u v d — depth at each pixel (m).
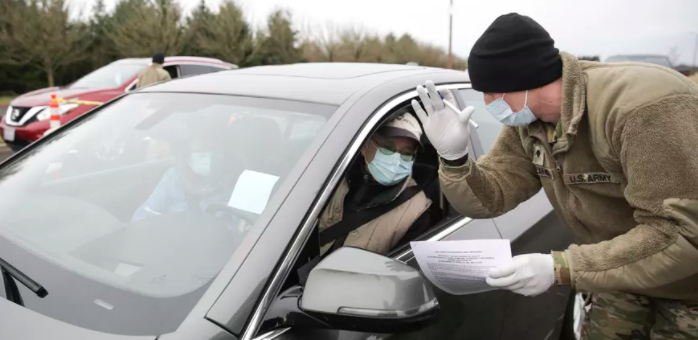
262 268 1.22
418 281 1.22
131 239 1.47
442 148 1.59
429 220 2.03
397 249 1.79
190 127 1.86
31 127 6.33
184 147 1.81
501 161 1.74
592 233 1.60
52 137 2.10
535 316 2.26
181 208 1.60
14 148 6.65
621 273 1.27
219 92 2.00
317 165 1.44
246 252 1.26
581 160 1.43
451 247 1.36
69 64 25.20
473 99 2.45
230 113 1.85
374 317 1.17
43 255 1.43
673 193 1.18
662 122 1.18
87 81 7.87
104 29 26.17
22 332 1.14
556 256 1.34
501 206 1.72
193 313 1.16
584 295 2.20
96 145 1.96
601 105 1.30
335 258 1.25
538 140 1.54
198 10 28.53
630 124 1.22
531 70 1.36
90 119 2.15
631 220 1.47
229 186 1.59
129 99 2.21
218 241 1.41
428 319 1.21
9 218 1.62
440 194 2.13
